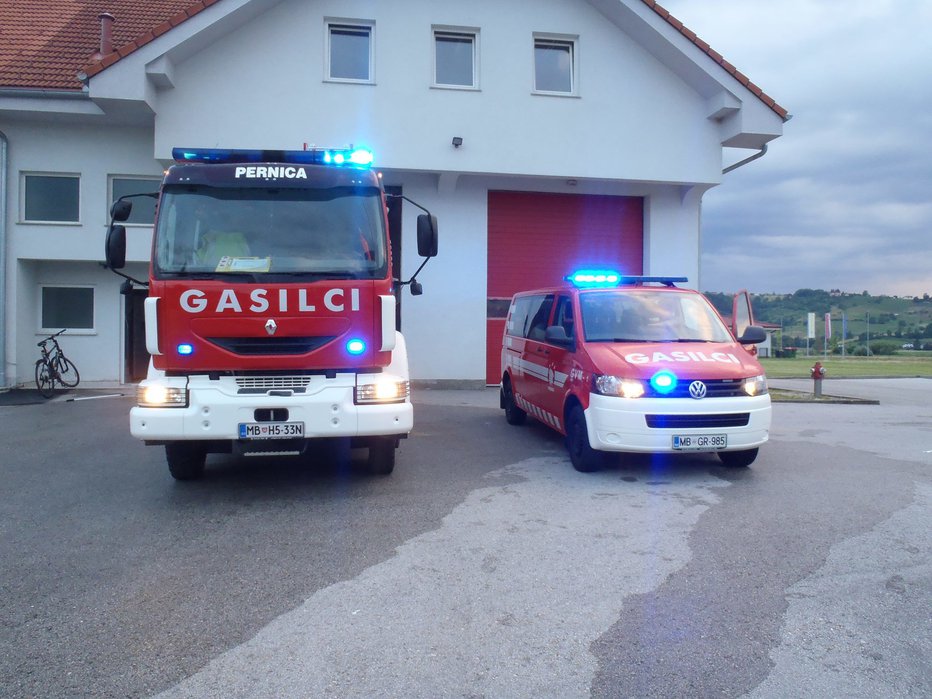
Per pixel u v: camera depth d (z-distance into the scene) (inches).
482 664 137.8
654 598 169.3
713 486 276.8
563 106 586.9
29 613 160.4
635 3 565.6
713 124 606.9
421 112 568.1
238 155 262.8
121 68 501.7
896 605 166.2
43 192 575.2
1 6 647.8
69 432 392.5
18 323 564.7
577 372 301.0
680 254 634.2
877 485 280.2
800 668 137.1
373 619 157.3
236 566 189.3
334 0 553.9
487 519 231.9
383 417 244.8
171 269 240.4
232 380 241.8
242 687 129.2
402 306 599.8
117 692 127.5
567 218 626.2
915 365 1234.0
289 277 241.4
